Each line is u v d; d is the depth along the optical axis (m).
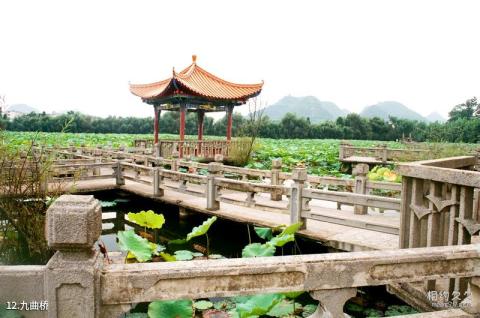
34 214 6.30
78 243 2.10
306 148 27.08
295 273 2.39
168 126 52.12
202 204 8.91
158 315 3.30
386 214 8.19
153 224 5.75
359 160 17.64
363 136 57.28
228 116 20.05
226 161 17.84
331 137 56.34
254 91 19.78
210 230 8.70
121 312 2.26
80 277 2.15
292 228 5.05
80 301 2.18
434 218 4.03
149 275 2.24
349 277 2.47
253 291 2.35
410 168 4.21
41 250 6.17
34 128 45.91
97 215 2.22
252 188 7.60
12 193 6.26
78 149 16.98
